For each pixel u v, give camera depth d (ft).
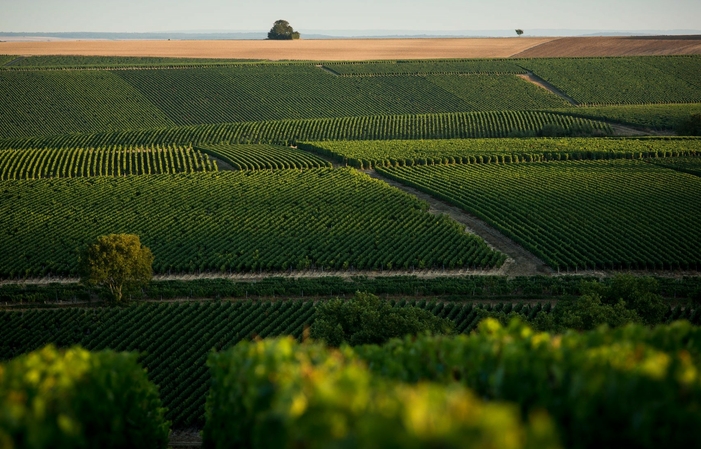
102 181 317.83
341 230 249.75
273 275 220.23
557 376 43.91
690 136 410.31
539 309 174.60
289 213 268.62
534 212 264.52
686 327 51.62
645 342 50.06
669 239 234.58
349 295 200.64
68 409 45.62
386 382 43.57
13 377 46.52
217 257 225.97
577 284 198.39
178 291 201.67
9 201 287.69
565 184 304.30
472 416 29.68
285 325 170.71
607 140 399.85
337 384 36.09
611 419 40.11
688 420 37.88
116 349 163.32
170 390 142.61
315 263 222.28
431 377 49.83
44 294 199.62
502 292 196.54
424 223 252.21
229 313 180.86
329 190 298.15
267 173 329.31
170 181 316.81
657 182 305.32
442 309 178.81
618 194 287.28
